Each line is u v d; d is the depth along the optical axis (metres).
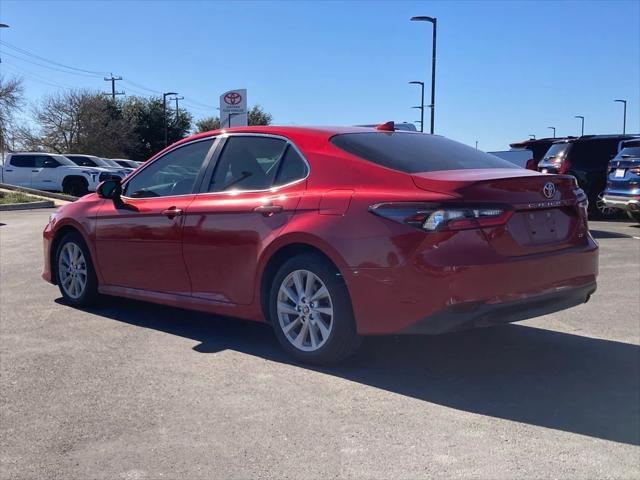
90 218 6.38
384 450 3.45
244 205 5.05
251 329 5.85
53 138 54.78
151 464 3.35
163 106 61.00
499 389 4.33
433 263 4.09
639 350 5.18
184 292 5.58
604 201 13.67
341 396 4.20
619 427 3.73
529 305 4.32
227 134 5.60
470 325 4.16
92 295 6.58
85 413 3.98
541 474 3.19
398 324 4.25
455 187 4.18
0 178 26.98
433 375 4.60
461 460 3.33
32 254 10.49
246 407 4.03
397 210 4.24
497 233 4.21
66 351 5.20
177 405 4.08
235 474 3.23
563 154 15.92
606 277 8.13
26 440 3.64
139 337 5.59
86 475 3.25
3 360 4.98
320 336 4.68
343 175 4.66
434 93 25.59
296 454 3.42
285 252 4.86
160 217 5.66
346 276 4.39
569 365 4.82
